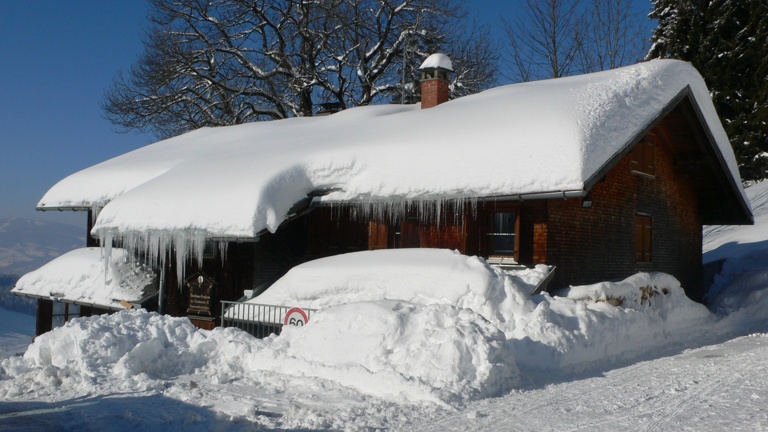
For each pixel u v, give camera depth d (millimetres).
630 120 12750
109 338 9000
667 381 8406
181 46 32750
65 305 19812
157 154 20250
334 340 8781
